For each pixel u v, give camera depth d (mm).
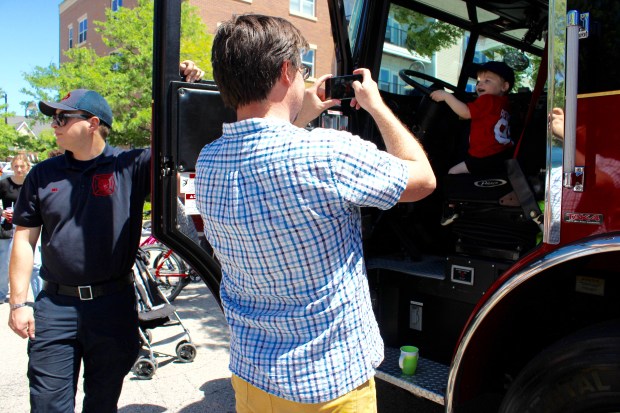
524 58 3379
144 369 3760
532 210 2223
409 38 3082
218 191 1353
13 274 2211
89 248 2195
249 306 1396
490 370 2141
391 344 2748
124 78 13719
